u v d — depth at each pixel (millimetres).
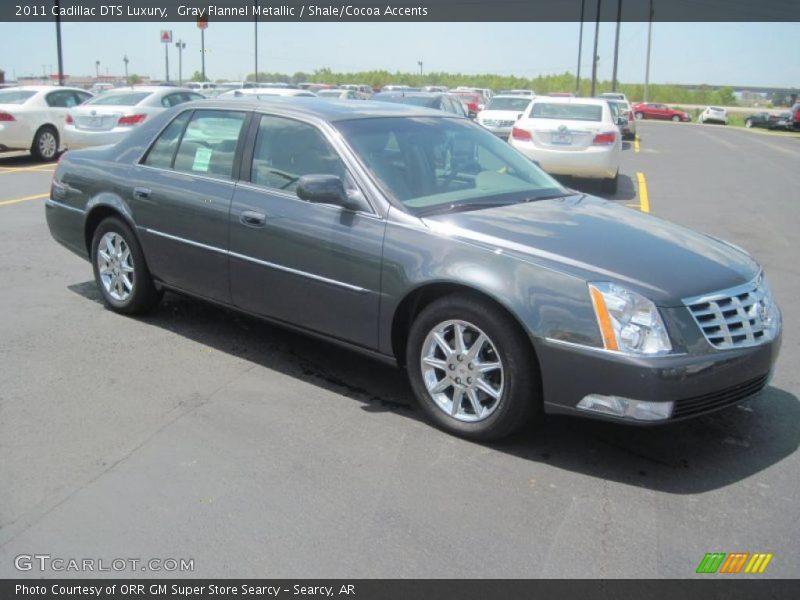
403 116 5113
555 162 12562
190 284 5340
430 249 4047
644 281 3650
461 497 3492
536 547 3129
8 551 3062
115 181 5715
